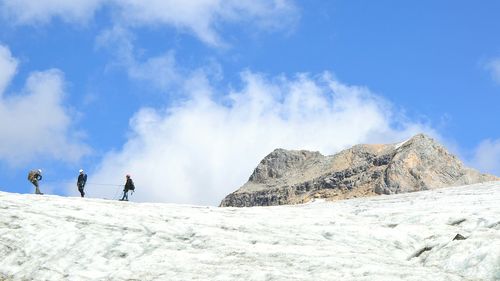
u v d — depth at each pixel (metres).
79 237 28.61
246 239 28.84
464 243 23.39
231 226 31.25
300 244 28.03
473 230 28.92
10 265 26.88
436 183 111.06
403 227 31.06
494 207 34.19
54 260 27.00
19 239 28.47
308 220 34.03
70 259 27.05
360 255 25.44
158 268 25.27
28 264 26.84
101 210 33.56
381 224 32.91
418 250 25.36
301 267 23.84
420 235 29.62
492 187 46.19
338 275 22.23
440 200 41.47
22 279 25.92
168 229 29.91
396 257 27.02
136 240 28.47
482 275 21.08
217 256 26.34
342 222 33.38
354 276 21.94
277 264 24.50
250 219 33.56
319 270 23.16
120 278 24.67
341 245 28.30
